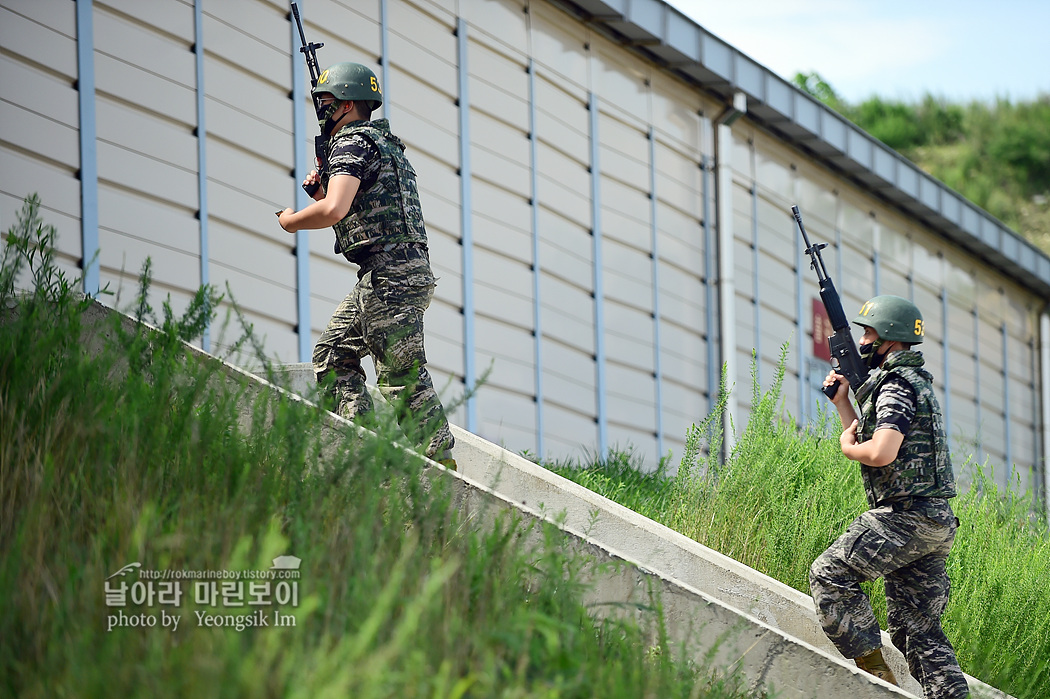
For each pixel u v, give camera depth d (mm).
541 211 34562
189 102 24875
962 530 18422
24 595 8180
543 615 8844
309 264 27281
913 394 13648
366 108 14828
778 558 17359
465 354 31109
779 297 45062
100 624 8109
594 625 10820
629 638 10234
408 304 14250
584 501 15320
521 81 34406
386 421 11562
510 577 10164
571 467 24078
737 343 42062
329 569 9125
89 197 22594
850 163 48406
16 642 7832
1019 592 16781
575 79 36562
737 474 18469
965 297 59281
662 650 10070
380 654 7316
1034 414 65438
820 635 14312
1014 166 145875
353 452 11117
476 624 9016
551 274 34656
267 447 11094
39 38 22109
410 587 9281
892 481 13570
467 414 30781
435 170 30984
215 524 9578
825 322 48156
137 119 23781
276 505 10242
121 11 23703
